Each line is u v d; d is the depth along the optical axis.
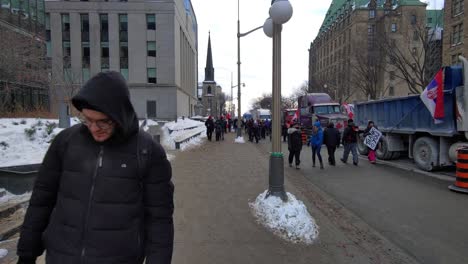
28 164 7.37
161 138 20.50
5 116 12.65
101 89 1.76
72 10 44.53
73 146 1.93
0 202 6.22
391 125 12.93
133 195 1.90
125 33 45.91
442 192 7.98
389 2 52.19
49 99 18.75
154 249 1.98
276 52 6.21
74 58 44.69
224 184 8.65
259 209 6.17
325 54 93.94
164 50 46.22
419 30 29.03
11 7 17.17
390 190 8.23
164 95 46.44
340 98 48.84
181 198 7.22
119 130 1.85
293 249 4.59
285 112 37.00
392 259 4.33
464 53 34.75
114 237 1.84
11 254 4.21
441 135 10.02
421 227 5.57
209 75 102.94
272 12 6.00
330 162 12.41
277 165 6.24
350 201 7.22
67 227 1.85
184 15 58.09
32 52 14.92
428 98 10.24
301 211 5.83
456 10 36.47
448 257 4.42
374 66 33.88
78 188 1.86
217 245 4.68
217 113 94.62
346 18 75.62
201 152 16.23
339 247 4.68
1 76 13.04
